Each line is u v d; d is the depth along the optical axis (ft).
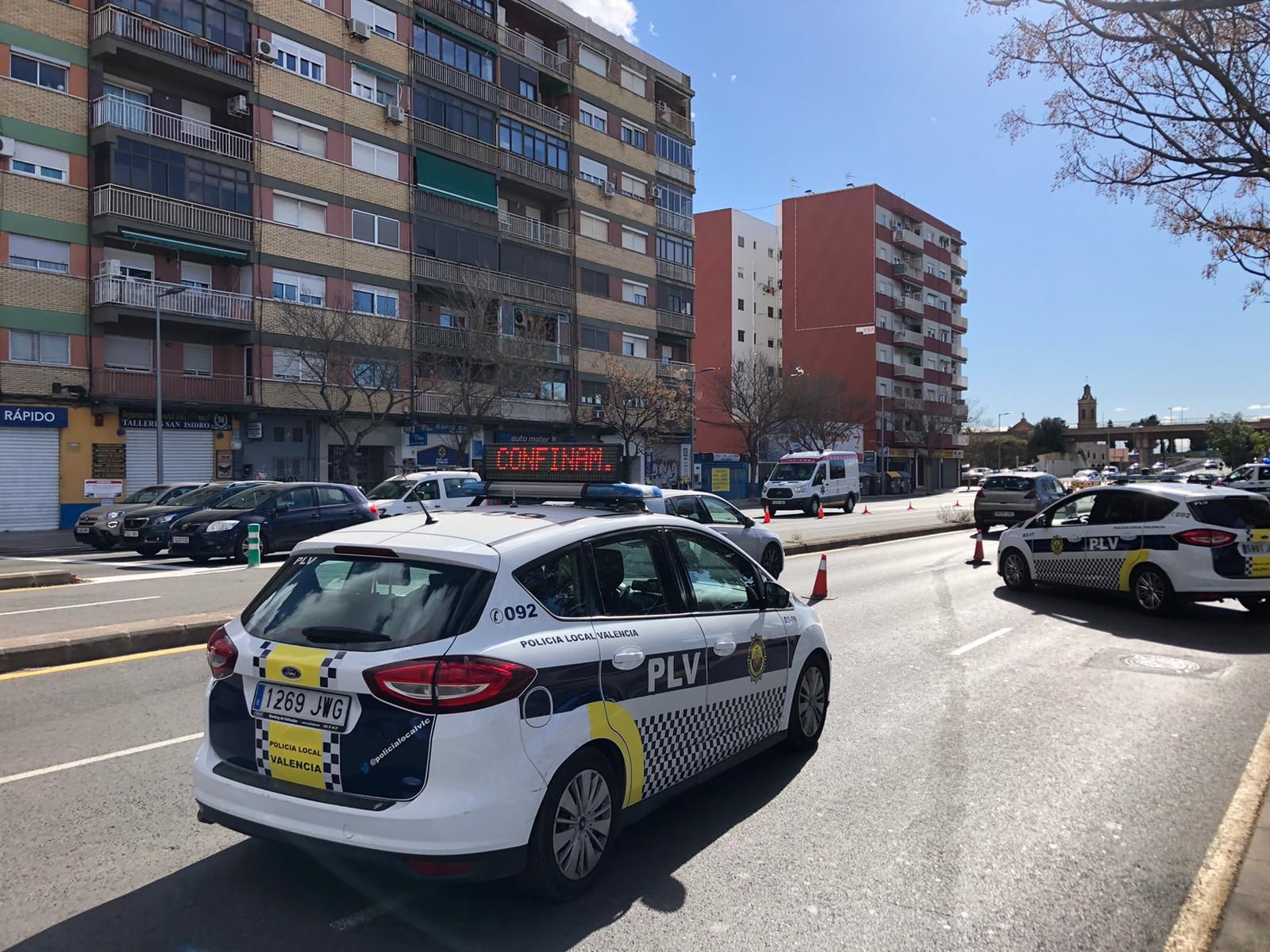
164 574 50.47
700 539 16.06
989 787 16.88
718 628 15.33
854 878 13.04
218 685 12.46
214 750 12.43
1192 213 25.68
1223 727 20.88
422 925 11.46
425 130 121.60
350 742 11.12
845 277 234.17
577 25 150.00
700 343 232.12
